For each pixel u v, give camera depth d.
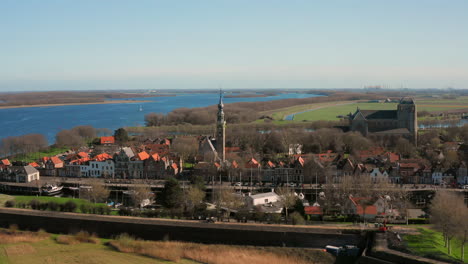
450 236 147.00
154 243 165.38
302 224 173.88
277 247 157.62
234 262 146.00
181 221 175.12
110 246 163.62
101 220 178.00
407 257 130.75
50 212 193.50
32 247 160.62
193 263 146.38
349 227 165.38
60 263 142.88
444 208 152.12
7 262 143.25
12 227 188.50
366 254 140.38
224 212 197.25
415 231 159.25
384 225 161.12
